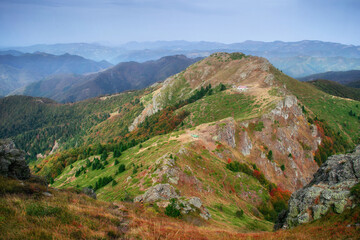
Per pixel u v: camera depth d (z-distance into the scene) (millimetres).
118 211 23594
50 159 156250
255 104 128625
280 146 104938
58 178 118000
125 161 96750
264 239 20969
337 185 27016
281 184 93438
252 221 49406
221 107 141750
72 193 24781
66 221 15219
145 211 29016
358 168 27641
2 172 20719
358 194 22734
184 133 100625
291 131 113125
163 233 18375
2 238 11516
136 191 51781
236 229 36406
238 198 65125
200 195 53438
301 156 109062
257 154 98562
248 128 107562
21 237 11812
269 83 165000
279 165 100500
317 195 27297
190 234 19766
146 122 193250
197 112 148125
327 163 33469
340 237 18266
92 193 31750
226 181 69000
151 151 89875
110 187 70875
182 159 65438
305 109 142250
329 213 23719
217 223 35875
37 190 20469
